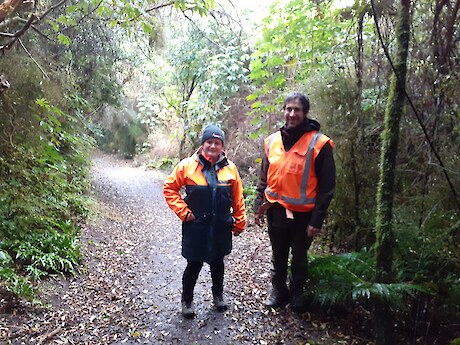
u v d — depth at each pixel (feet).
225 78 33.04
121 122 59.82
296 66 22.71
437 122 9.95
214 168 11.17
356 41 12.88
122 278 14.88
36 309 11.48
